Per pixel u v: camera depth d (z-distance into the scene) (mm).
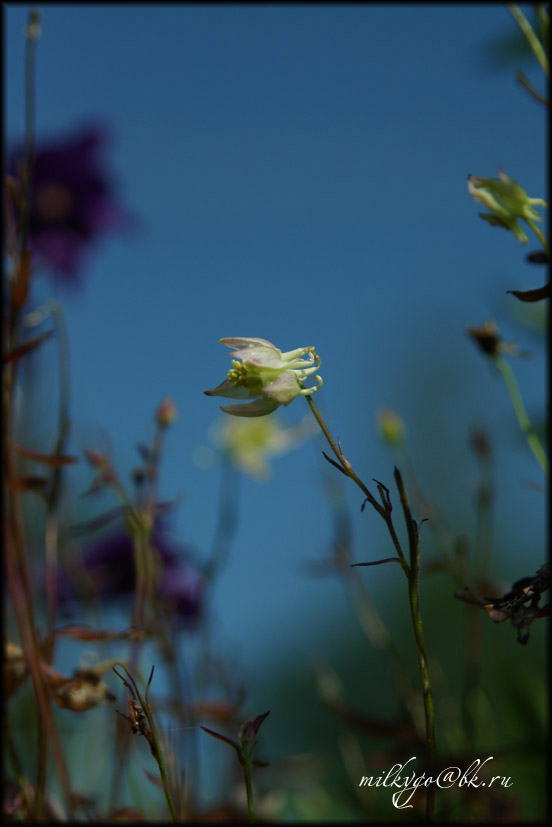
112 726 947
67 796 862
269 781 993
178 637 974
